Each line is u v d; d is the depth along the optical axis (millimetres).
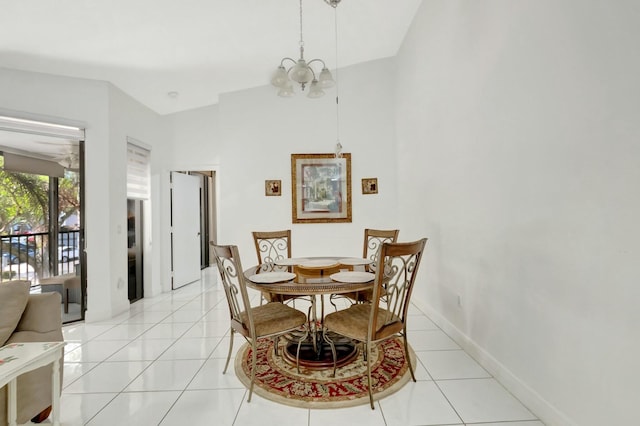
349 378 2168
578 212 1475
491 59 2146
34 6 2383
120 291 3748
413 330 3014
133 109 4137
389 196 4406
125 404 1910
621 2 1252
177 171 5082
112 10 2543
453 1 2672
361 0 3113
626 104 1240
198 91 4305
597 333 1392
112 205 3631
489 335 2240
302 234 4434
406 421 1717
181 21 2832
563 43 1540
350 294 2980
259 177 4465
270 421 1742
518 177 1892
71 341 2885
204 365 2400
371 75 4426
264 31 3254
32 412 1577
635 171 1215
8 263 3287
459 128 2617
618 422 1303
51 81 3340
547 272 1676
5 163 3197
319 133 4457
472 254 2453
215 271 6602
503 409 1812
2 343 1561
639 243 1208
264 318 2168
